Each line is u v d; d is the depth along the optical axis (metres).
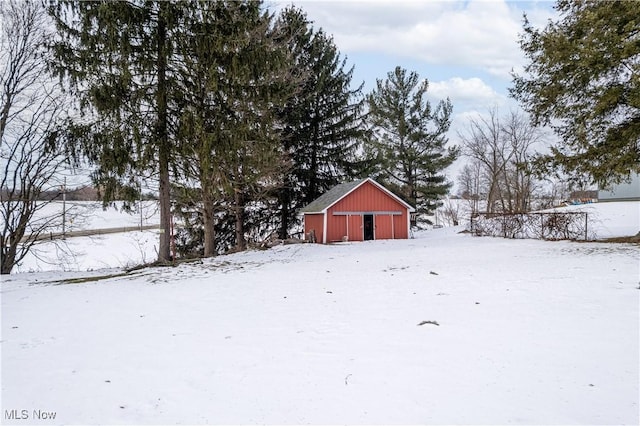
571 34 13.18
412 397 3.07
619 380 3.25
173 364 3.95
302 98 21.14
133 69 11.63
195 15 11.84
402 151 31.64
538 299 6.04
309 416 2.84
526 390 3.13
